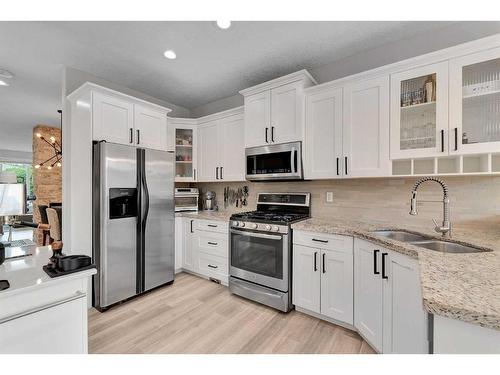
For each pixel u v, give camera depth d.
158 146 2.91
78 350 1.17
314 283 2.12
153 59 2.52
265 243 2.35
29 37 2.13
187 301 2.46
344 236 1.95
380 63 2.32
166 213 2.82
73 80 2.69
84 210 2.44
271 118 2.63
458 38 1.98
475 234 1.73
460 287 0.77
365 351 1.69
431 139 1.84
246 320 2.10
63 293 1.14
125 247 2.41
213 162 3.40
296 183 2.86
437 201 2.01
